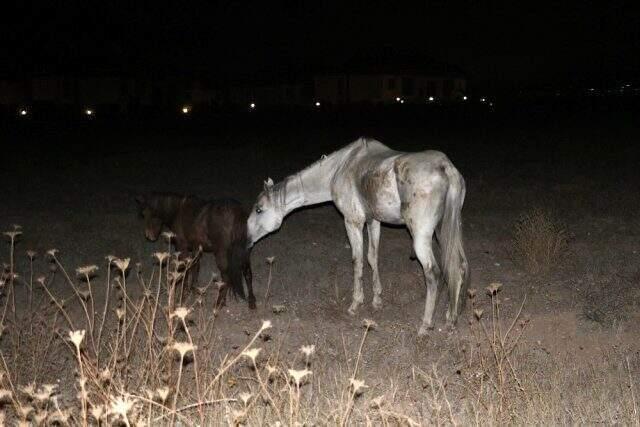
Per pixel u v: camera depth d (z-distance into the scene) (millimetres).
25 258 10875
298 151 26500
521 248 10156
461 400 5910
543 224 10211
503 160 23141
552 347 7391
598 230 12391
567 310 8391
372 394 5941
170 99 65000
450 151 25969
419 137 31078
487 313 8344
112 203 15961
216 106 56844
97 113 48688
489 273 9984
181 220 8516
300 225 13305
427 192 7316
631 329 7797
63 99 58750
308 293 9242
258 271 10312
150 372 5492
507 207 14695
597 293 8656
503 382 5633
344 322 8250
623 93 60125
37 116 45125
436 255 10820
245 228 8305
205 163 23047
